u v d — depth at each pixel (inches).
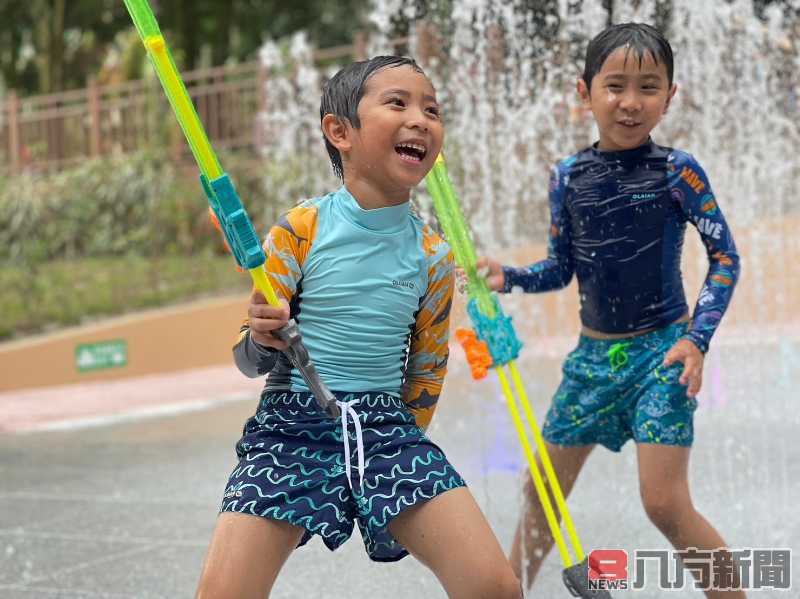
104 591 131.0
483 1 300.4
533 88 295.9
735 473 173.9
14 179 490.6
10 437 268.8
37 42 888.3
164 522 167.0
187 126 73.5
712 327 101.9
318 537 149.2
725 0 293.7
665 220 106.5
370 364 85.1
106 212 484.7
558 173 110.9
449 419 246.2
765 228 356.2
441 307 88.8
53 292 442.9
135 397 341.7
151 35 72.6
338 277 84.2
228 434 256.7
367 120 82.4
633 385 106.6
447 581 78.2
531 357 335.9
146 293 448.5
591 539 139.5
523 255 348.2
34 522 170.2
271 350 81.0
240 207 74.7
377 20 317.4
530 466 103.3
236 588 77.5
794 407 234.2
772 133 316.8
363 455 81.5
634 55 104.0
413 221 87.5
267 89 472.4
